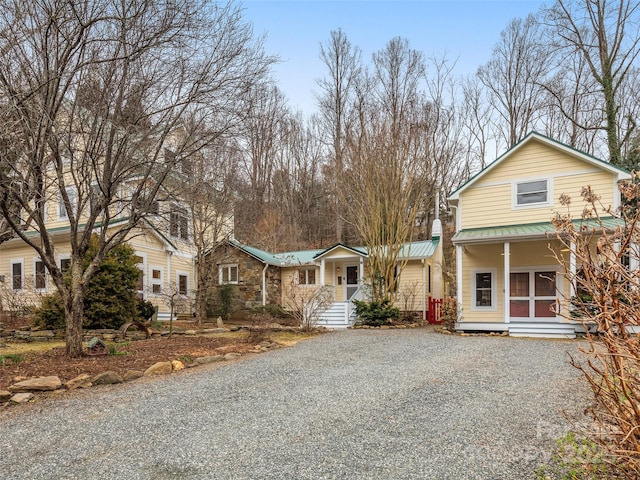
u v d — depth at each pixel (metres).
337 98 29.48
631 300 2.33
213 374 6.66
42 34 6.27
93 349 7.73
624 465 2.63
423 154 16.53
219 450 3.50
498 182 13.23
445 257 23.97
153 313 13.58
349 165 16.77
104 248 7.62
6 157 6.30
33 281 14.30
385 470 3.06
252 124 8.80
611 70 18.61
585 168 12.07
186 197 13.44
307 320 13.18
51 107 6.39
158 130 7.70
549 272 12.46
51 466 3.24
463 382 5.73
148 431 3.99
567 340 10.25
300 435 3.82
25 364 6.75
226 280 18.75
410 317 15.78
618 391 2.63
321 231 32.56
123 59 6.75
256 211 24.34
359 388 5.53
